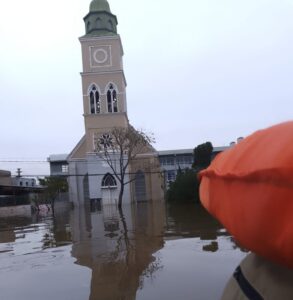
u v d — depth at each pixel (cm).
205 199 266
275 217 182
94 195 5747
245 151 227
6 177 5966
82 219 3369
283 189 179
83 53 6019
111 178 5762
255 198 193
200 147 5228
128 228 2317
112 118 5897
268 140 215
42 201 5400
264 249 194
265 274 241
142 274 1048
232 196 217
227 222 225
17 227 2839
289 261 184
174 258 1231
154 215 3259
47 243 1819
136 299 832
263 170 188
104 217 3462
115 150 5712
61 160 8875
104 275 1066
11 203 4944
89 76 5966
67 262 1289
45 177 6600
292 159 179
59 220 3397
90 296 876
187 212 3356
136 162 6041
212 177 254
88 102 5950
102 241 1778
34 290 954
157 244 1564
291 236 175
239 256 1193
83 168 6131
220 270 1034
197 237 1686
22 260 1376
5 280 1075
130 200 5747
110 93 5975
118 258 1301
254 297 243
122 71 5997
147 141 5331
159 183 6188
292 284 221
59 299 868
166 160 8338
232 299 272
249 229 199
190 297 816
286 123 224
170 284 927
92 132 5884
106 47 5997
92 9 6184
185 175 4703
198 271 1036
